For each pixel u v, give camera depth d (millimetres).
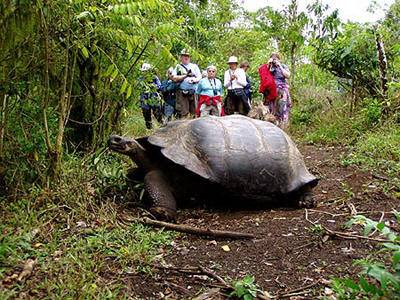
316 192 5449
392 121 8508
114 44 5164
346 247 3709
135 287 3059
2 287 2820
